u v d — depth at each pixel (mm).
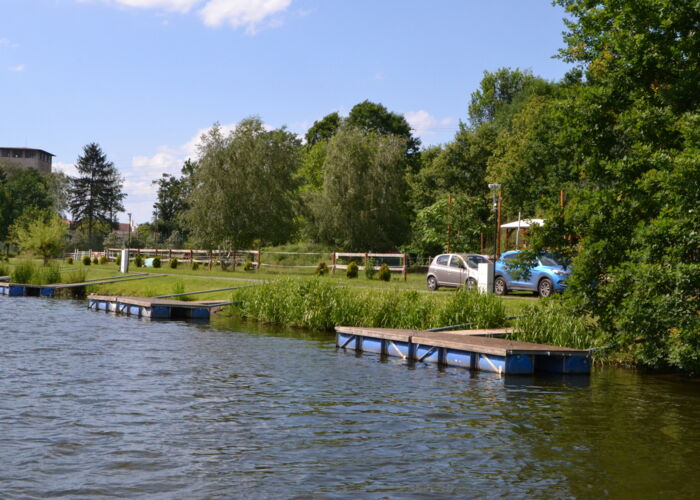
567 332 15875
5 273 45625
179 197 101750
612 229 14867
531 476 7336
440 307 19141
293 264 53531
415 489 6887
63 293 37250
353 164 55531
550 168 45531
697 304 12758
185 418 9703
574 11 16875
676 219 13070
